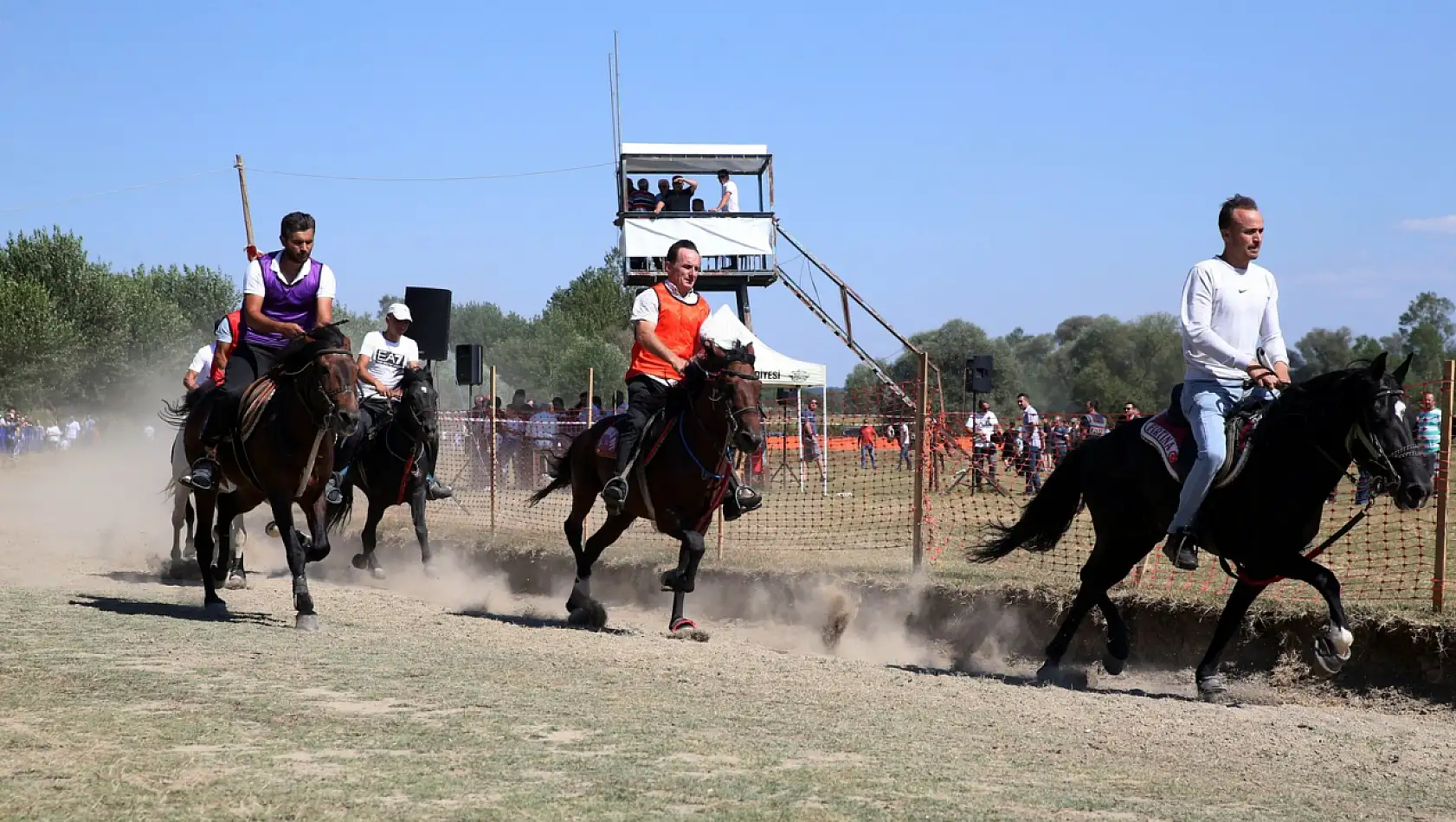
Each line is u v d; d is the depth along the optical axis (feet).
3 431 149.07
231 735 17.12
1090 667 29.30
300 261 30.55
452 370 195.11
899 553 41.01
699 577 38.04
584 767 16.02
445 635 28.25
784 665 25.73
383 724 18.12
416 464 41.42
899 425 66.44
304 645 25.34
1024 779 16.55
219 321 33.78
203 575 31.27
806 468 73.56
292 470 28.66
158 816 13.34
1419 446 22.03
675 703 20.74
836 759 17.10
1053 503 27.84
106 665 21.94
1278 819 15.15
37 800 13.79
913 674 25.72
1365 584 31.04
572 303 286.25
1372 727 21.81
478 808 13.94
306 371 27.94
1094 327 278.67
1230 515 24.08
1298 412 22.98
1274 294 25.26
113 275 228.22
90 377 214.48
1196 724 21.27
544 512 56.65
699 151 94.43
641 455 30.32
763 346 74.08
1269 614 27.61
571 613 32.73
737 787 15.23
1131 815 14.90
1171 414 25.40
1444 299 352.28
